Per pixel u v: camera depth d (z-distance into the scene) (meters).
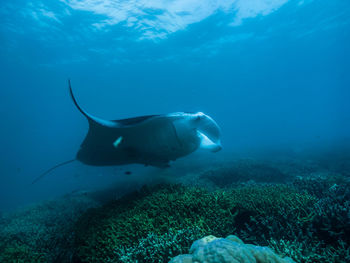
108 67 41.69
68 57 34.12
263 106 174.50
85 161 4.94
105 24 25.78
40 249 4.07
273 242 2.44
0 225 6.04
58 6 20.88
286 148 23.56
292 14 27.94
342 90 132.12
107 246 2.55
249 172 9.47
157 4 22.80
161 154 4.28
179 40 33.25
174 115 4.28
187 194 3.53
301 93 128.62
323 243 2.40
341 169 9.80
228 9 25.27
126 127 3.84
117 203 4.14
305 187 5.07
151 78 54.81
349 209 2.58
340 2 25.69
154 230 2.63
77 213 6.39
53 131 142.62
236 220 3.26
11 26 23.47
